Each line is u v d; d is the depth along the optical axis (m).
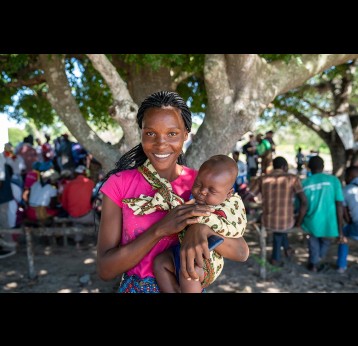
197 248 1.30
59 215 6.54
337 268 5.14
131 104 3.16
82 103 6.07
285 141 30.17
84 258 5.75
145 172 1.51
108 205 1.51
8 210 5.72
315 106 8.81
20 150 9.30
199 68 4.17
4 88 5.12
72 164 9.48
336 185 4.84
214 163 1.44
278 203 4.91
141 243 1.35
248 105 3.51
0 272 5.19
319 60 3.84
